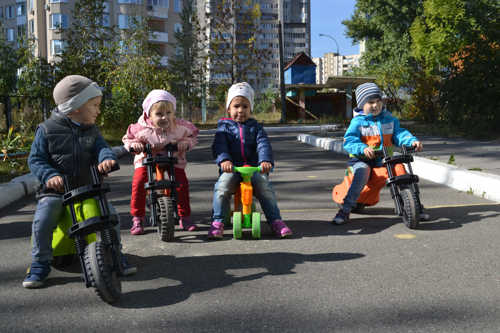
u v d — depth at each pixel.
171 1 47.56
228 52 38.22
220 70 35.06
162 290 2.88
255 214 4.10
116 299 2.68
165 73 19.25
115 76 18.30
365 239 3.98
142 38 20.39
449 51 17.67
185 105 35.62
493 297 2.67
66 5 44.25
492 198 5.53
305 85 32.72
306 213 5.12
